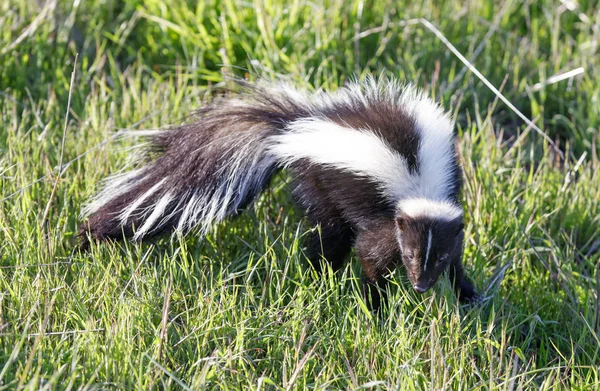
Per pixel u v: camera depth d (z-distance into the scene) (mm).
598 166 13867
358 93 11836
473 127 14398
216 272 11547
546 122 16250
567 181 13438
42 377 8508
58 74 15570
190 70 16281
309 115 11711
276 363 9836
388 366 9516
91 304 10219
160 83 15609
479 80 16281
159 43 16875
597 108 15773
